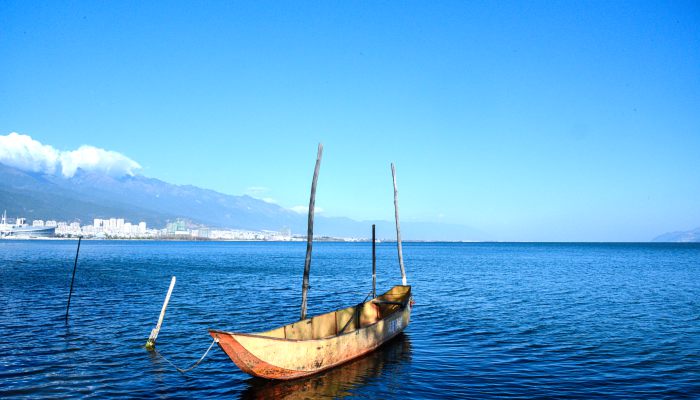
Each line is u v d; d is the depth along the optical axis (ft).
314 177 74.59
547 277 213.46
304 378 59.26
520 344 78.02
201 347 74.79
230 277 205.16
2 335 82.07
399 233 107.45
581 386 57.16
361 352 67.77
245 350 51.24
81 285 163.22
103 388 55.72
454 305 122.11
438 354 71.15
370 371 62.23
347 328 76.48
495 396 53.83
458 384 57.72
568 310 114.52
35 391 54.29
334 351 61.93
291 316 104.99
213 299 131.44
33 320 96.43
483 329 90.38
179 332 86.02
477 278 207.82
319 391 55.01
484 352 72.64
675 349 74.84
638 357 70.08
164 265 284.00
